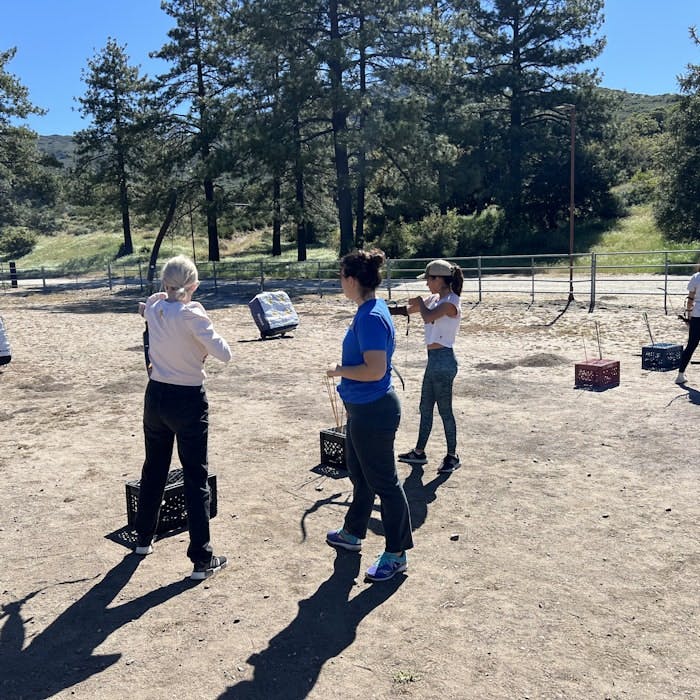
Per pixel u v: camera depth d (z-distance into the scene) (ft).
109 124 174.50
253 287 100.07
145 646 11.37
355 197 150.20
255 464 21.03
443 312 18.88
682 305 55.93
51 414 28.86
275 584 13.37
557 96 141.28
